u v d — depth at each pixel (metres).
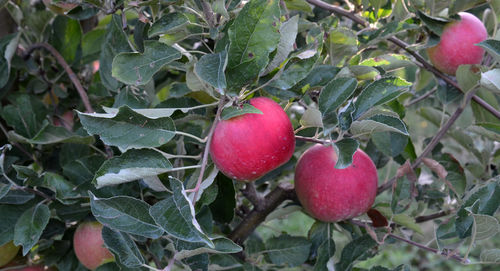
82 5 0.61
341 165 0.49
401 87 0.52
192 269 0.57
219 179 0.62
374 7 0.66
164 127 0.49
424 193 0.75
